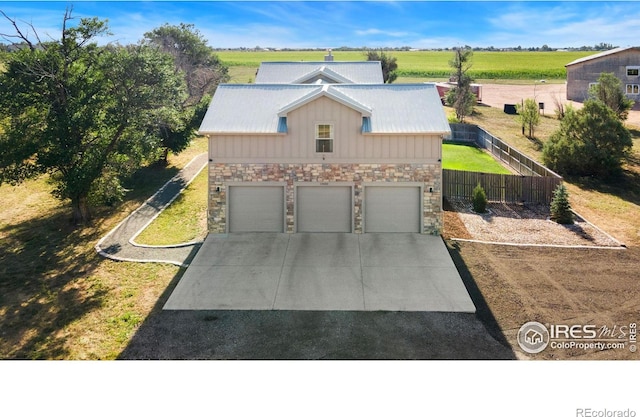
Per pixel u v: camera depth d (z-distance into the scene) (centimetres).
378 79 2586
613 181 2539
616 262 1599
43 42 2088
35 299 1428
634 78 4478
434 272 1548
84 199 2158
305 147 1866
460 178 2325
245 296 1405
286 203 1895
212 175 1891
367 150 1861
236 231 1920
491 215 2108
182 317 1295
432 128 1828
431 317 1273
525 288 1427
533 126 3562
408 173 1862
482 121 4019
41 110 2055
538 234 1875
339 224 1908
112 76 2355
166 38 5391
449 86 4975
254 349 1130
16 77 2025
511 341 1148
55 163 1972
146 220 2120
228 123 1888
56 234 2012
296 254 1708
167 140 2942
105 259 1720
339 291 1430
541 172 2370
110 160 2162
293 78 2611
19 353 1135
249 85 2134
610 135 2541
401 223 1898
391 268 1584
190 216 2142
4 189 2702
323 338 1176
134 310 1343
